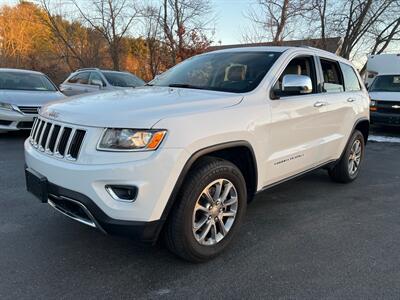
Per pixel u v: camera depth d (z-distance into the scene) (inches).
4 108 319.3
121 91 147.6
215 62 169.2
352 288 111.8
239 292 109.0
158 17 926.4
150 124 105.9
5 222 152.0
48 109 130.1
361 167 272.8
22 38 1291.8
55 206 121.5
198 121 115.3
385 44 922.1
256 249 135.4
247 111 131.7
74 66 1099.3
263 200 189.5
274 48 167.9
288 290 110.3
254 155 135.1
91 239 138.9
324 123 179.9
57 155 115.3
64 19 1082.1
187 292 108.5
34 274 115.1
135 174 103.5
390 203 190.7
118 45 1039.0
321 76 182.5
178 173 109.1
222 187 126.8
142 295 106.6
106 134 106.2
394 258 131.1
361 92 223.8
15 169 230.4
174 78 170.9
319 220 164.7
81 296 105.2
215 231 125.8
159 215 108.7
